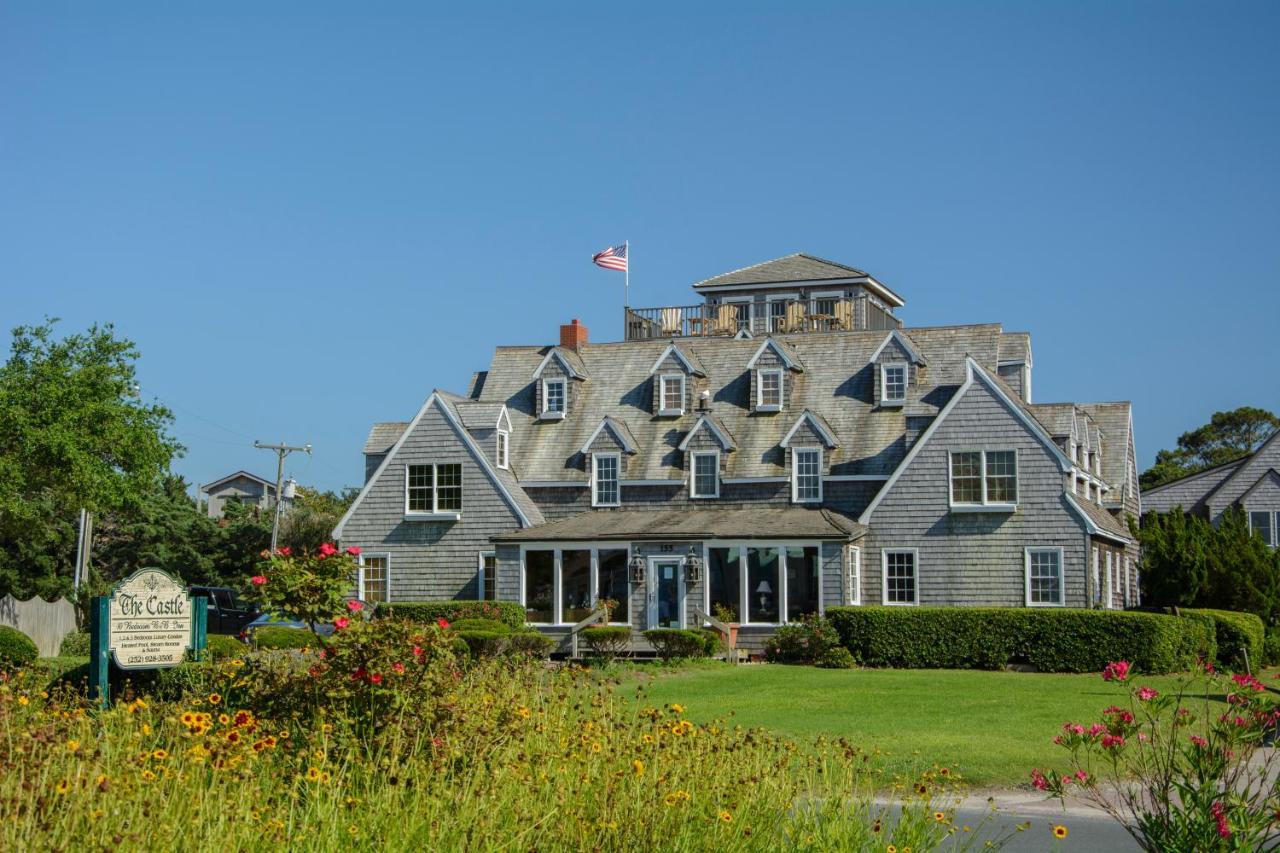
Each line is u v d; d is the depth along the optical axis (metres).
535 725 16.25
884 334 52.97
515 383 55.44
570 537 46.16
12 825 9.97
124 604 21.30
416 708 15.16
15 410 43.97
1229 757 11.53
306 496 99.75
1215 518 63.12
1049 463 44.28
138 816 10.66
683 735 15.19
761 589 44.75
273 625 33.91
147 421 47.34
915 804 15.66
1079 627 37.31
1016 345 53.59
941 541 45.03
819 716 26.48
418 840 11.34
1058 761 20.75
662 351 54.81
